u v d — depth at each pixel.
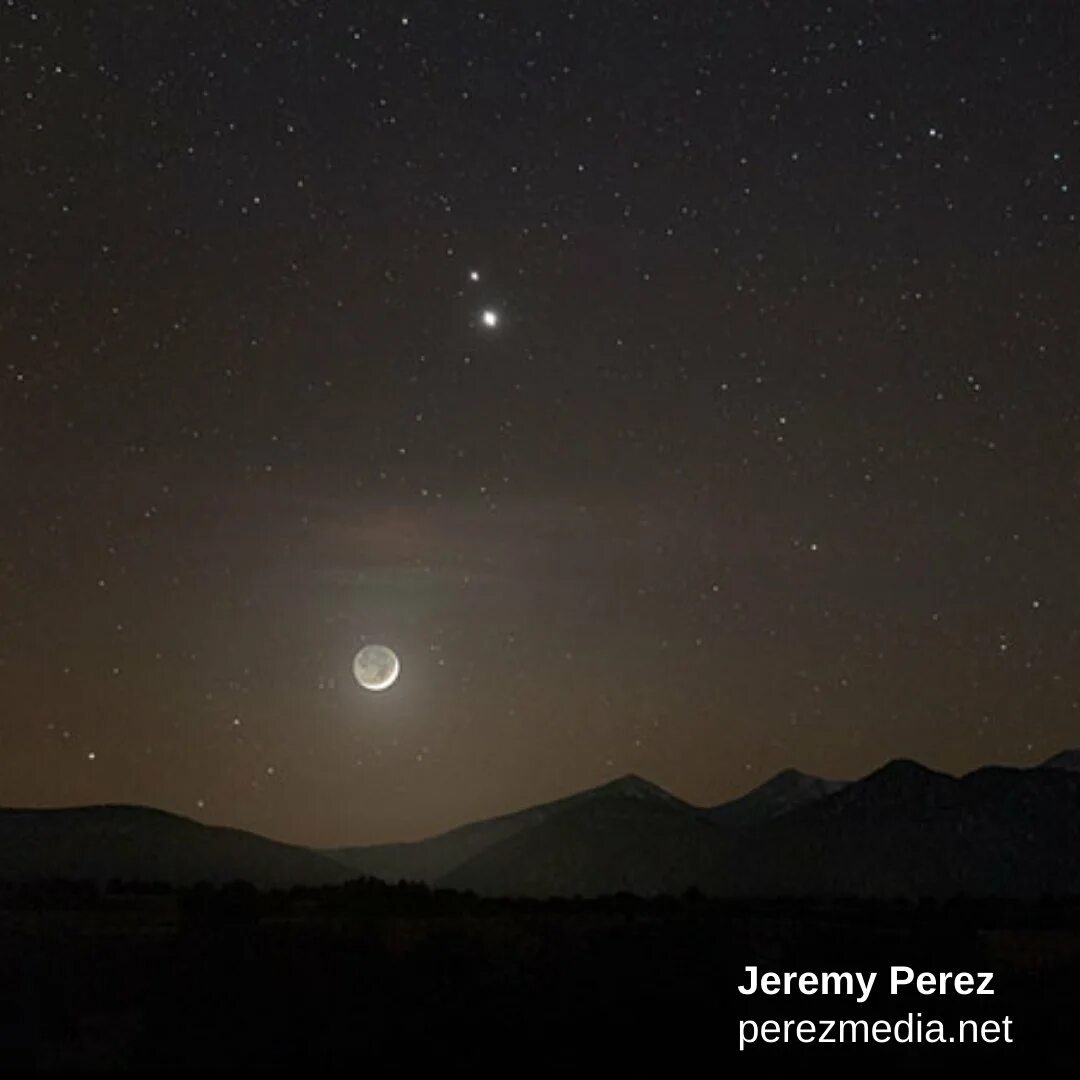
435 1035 23.42
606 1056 22.12
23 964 28.44
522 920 34.59
